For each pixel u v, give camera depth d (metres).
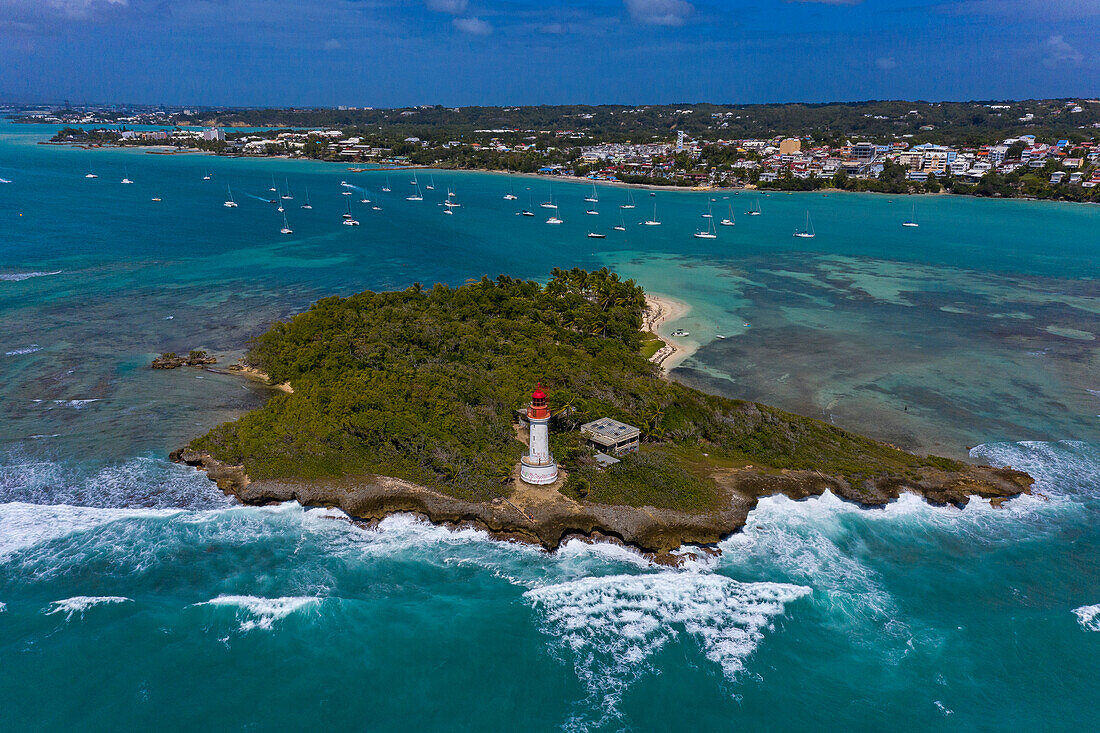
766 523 63.97
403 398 78.75
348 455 69.69
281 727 43.50
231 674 46.88
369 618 51.91
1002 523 65.62
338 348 93.38
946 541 62.84
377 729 43.75
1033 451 81.19
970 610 54.47
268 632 50.28
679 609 53.56
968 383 102.56
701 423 81.81
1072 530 64.88
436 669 47.84
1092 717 45.66
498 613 52.69
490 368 92.50
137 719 43.50
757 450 76.69
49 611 51.16
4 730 42.25
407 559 58.34
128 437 78.38
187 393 92.69
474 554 59.16
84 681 45.78
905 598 55.59
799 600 54.81
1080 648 51.03
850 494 68.38
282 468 68.06
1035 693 47.38
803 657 49.69
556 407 78.00
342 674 47.25
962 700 46.69
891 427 87.81
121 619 50.72
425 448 69.75
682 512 63.16
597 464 69.75
